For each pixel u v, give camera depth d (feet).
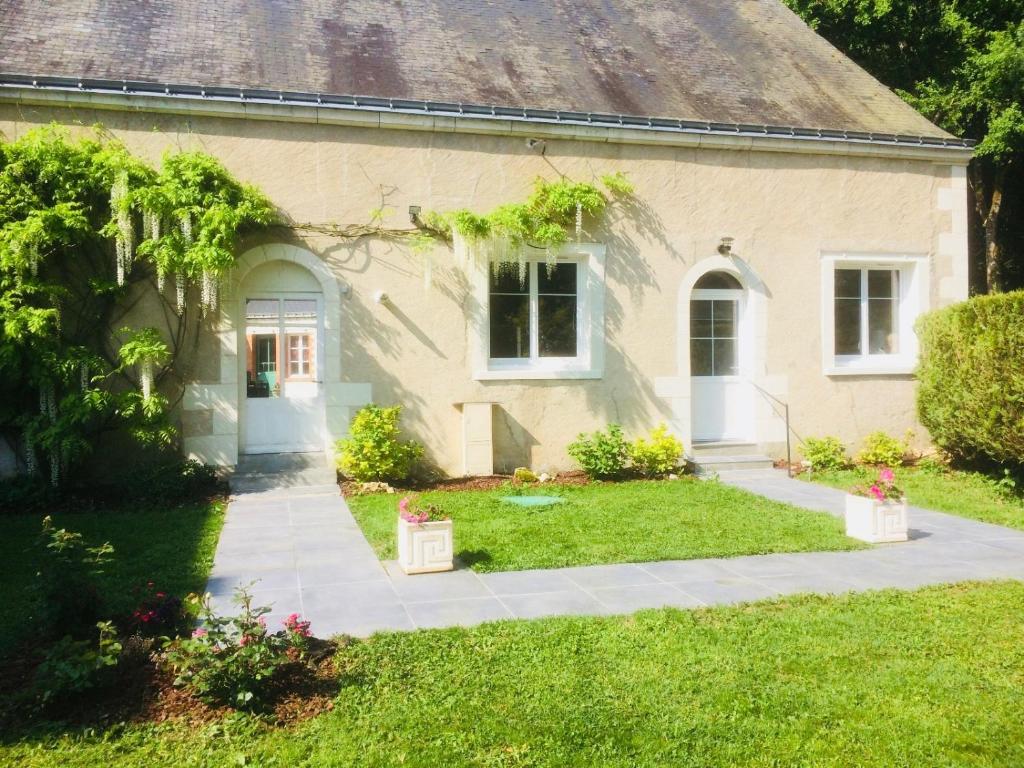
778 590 16.55
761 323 34.14
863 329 36.35
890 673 12.17
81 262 26.68
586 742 10.03
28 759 9.56
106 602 14.70
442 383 30.40
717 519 23.25
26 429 24.56
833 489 29.19
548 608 15.28
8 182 24.30
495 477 30.19
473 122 29.89
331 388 29.14
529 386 31.42
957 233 36.78
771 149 33.71
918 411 33.06
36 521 22.47
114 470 27.27
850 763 9.67
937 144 35.55
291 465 28.76
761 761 9.68
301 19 33.68
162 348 25.80
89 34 29.30
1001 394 27.20
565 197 30.53
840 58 41.96
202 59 29.53
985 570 18.22
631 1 41.93
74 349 25.16
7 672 11.80
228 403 28.17
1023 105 47.06
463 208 30.35
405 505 18.62
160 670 11.56
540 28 37.50
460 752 9.77
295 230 28.76
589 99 32.89
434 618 14.65
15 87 25.41
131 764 9.51
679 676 11.99
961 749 10.01
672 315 32.96
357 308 29.45
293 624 12.08
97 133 26.63
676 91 35.27
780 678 11.99
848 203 35.19
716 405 34.65
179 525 22.12
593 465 30.19
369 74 30.96
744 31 42.06
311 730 10.30
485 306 30.71
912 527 23.02
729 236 33.53
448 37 34.94
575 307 32.78
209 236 26.00
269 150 28.43
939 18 52.90
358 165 29.35
